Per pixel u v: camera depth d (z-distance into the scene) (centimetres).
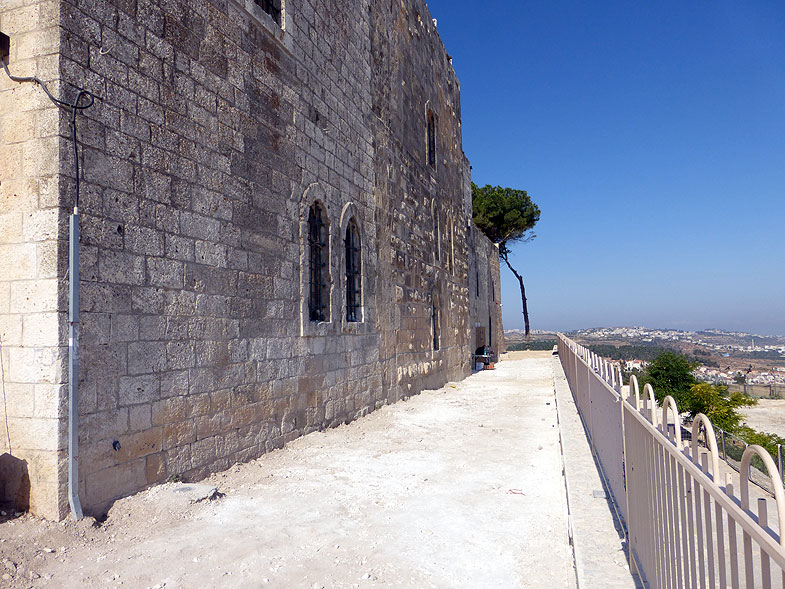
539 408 1347
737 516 183
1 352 493
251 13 781
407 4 1636
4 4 510
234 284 728
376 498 616
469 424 1119
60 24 491
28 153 492
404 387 1462
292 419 870
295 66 924
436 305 1878
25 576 389
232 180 733
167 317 604
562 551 479
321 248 1028
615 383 502
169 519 510
